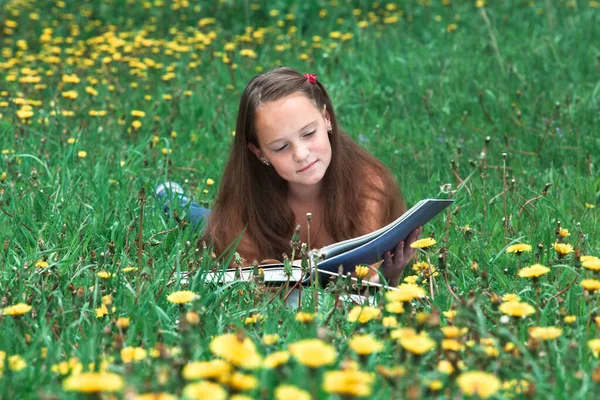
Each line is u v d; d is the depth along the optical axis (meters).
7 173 4.61
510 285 3.22
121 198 4.22
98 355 2.34
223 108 6.20
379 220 3.74
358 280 2.92
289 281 3.14
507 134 5.71
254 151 3.62
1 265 3.38
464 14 9.58
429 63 7.50
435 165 5.21
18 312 2.51
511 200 4.31
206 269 3.22
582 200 4.46
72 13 11.15
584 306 2.89
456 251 3.69
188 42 8.78
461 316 2.40
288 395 1.75
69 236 3.73
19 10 10.80
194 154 5.49
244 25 10.18
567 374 2.17
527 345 2.31
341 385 1.73
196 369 1.85
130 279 3.19
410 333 2.18
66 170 4.61
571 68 7.14
